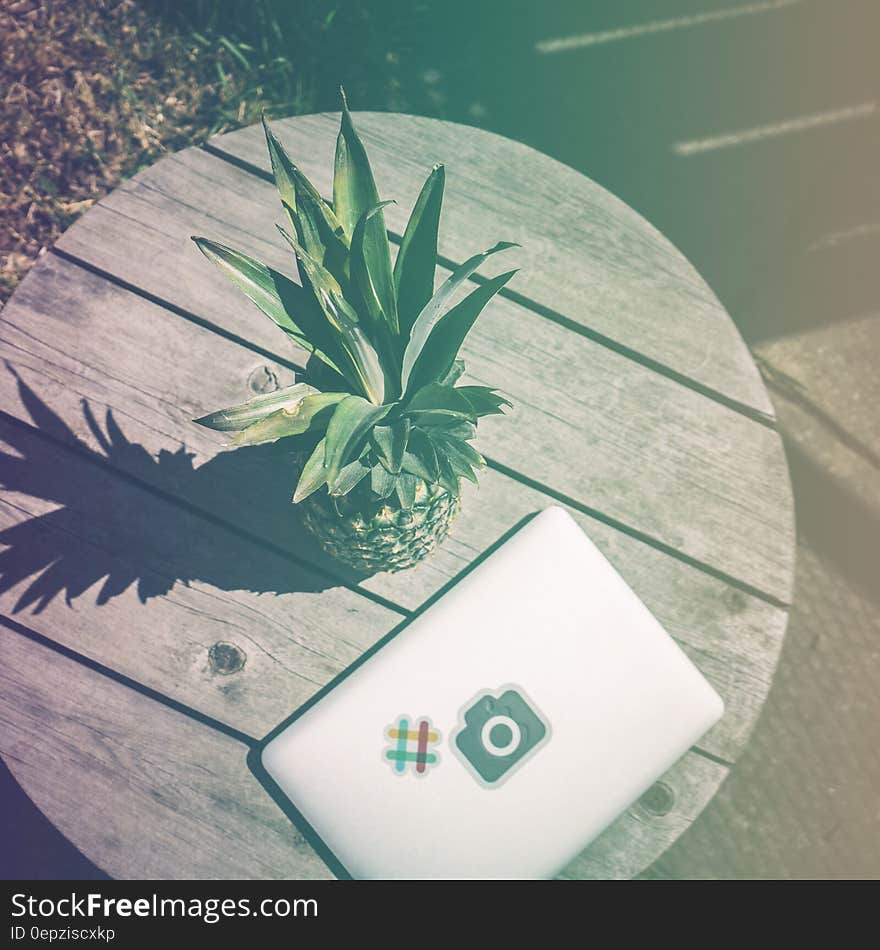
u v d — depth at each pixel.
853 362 1.50
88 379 0.89
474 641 0.80
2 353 0.89
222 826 0.83
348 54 1.50
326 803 0.79
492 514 0.88
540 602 0.81
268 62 1.48
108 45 1.46
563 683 0.79
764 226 1.55
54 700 0.85
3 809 1.34
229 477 0.88
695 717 0.80
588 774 0.79
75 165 1.44
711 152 1.58
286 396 0.67
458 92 1.54
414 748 0.79
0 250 1.41
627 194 1.55
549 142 1.55
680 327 0.91
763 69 1.62
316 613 0.86
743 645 0.87
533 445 0.89
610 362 0.90
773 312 1.51
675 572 0.87
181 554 0.87
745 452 0.89
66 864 1.32
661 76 1.60
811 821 1.36
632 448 0.89
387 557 0.80
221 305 0.90
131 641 0.86
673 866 1.34
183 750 0.84
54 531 0.87
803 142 1.59
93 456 0.88
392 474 0.64
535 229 0.92
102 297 0.90
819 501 1.45
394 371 0.70
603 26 1.61
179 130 1.46
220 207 0.92
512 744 0.79
